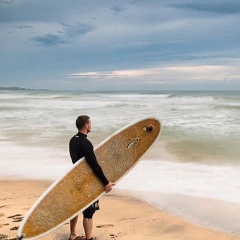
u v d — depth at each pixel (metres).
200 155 11.52
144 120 5.41
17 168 10.00
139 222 5.83
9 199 7.12
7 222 5.69
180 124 19.84
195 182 8.28
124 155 5.15
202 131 16.98
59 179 4.53
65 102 48.59
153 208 6.59
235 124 19.61
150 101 50.34
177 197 7.21
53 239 5.03
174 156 11.36
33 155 11.71
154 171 9.38
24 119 23.42
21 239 4.07
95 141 14.37
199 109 31.44
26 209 6.41
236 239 5.17
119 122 20.77
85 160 4.61
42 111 30.59
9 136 16.06
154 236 5.25
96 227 5.57
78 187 4.56
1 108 34.94
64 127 18.88
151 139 5.44
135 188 7.91
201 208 6.52
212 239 5.18
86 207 4.55
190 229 5.55
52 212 4.38
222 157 11.16
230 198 7.06
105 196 7.39
